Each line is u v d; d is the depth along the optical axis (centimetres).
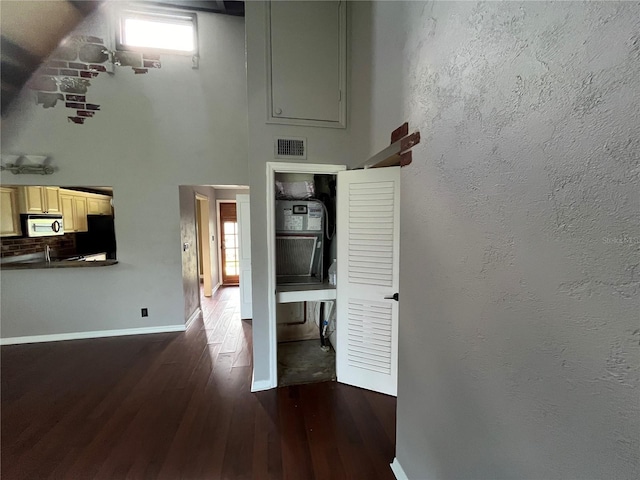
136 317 369
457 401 108
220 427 197
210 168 373
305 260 287
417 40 131
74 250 463
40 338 346
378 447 179
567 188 64
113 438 187
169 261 373
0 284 336
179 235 373
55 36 326
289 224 271
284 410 214
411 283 141
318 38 227
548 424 72
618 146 54
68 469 164
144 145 359
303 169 230
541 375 74
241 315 428
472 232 97
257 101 222
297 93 227
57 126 336
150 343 340
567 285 66
